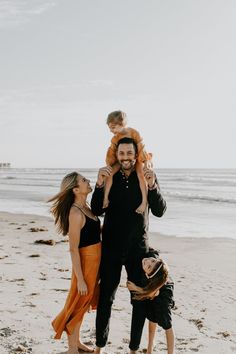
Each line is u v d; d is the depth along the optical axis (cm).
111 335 514
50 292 688
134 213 430
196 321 587
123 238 430
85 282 439
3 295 662
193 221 1786
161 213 438
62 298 654
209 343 504
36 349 462
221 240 1325
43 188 4300
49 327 526
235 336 531
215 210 2202
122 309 620
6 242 1248
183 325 570
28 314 572
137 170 436
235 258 1066
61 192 444
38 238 1330
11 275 809
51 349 462
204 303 679
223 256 1093
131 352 428
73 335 445
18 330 513
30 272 842
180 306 661
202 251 1161
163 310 415
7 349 459
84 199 450
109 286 436
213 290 762
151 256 429
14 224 1673
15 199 2930
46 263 946
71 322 441
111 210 436
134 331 424
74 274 446
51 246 1188
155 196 424
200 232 1489
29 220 1803
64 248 1158
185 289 769
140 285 419
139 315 423
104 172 425
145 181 434
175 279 850
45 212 2102
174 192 3666
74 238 434
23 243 1233
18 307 601
